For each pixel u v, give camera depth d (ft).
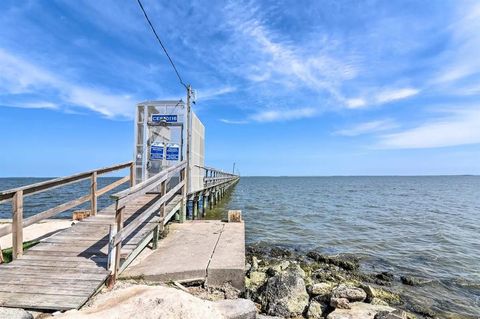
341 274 27.53
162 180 21.43
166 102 34.71
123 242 17.48
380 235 46.06
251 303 12.52
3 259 16.34
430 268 30.78
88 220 22.36
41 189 17.92
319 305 16.88
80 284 13.33
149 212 18.30
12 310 11.10
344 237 44.16
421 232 48.67
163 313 9.68
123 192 15.23
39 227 24.99
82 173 21.71
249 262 27.96
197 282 15.93
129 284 14.75
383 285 25.43
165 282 15.56
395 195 135.85
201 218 53.01
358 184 282.56
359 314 15.98
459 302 22.70
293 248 37.35
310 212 70.74
